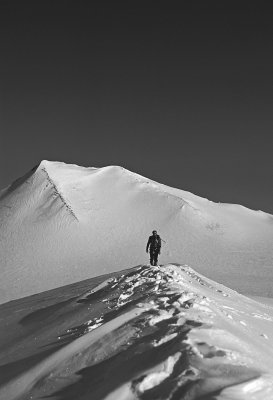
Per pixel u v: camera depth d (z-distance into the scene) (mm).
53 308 13664
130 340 8023
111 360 7434
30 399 7016
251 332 9633
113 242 69375
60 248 66438
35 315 13766
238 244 71250
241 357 6930
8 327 13398
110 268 59375
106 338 8219
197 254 65938
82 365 7617
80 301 13227
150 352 7156
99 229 72688
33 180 81688
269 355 8195
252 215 88188
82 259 63125
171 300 10164
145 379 6242
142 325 8469
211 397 5598
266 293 41375
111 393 6105
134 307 9711
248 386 5926
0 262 61750
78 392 6754
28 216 74500
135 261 62594
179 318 8508
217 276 52969
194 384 5953
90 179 86562
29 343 10305
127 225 74625
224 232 75688
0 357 9938
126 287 13008
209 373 6266
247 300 17469
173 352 6820
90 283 18141
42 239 68750
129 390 6164
